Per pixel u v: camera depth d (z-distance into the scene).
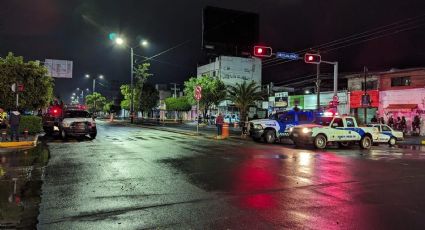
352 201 8.22
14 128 19.94
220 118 26.41
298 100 47.91
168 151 17.05
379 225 6.52
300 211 7.34
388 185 10.02
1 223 6.45
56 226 6.30
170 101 67.44
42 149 17.58
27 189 9.05
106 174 11.09
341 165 13.61
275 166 12.99
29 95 26.45
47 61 42.28
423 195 8.88
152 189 9.14
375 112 38.53
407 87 35.56
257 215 7.02
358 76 40.16
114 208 7.43
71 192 8.76
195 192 8.87
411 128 34.78
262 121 23.52
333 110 29.34
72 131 23.25
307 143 20.95
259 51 27.34
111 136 26.25
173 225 6.38
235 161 14.09
